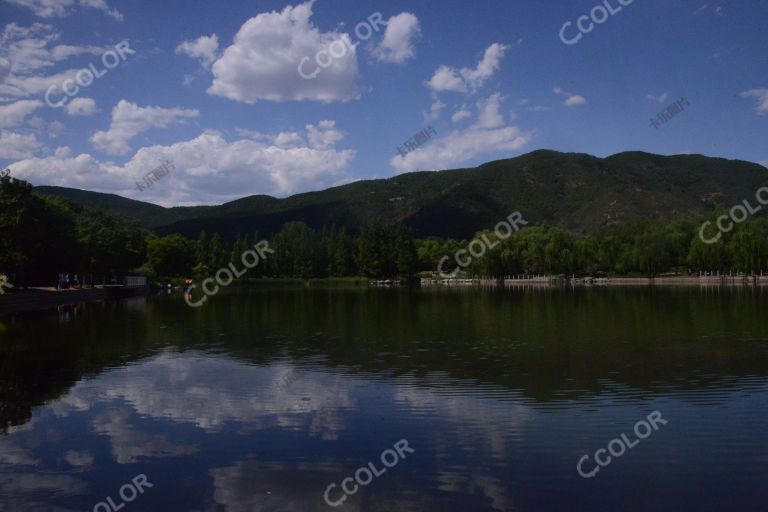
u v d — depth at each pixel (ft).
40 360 72.69
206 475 34.68
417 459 36.78
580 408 47.52
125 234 355.56
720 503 30.35
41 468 35.96
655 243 329.72
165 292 320.09
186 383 58.34
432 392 53.57
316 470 35.32
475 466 35.60
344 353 77.00
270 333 101.71
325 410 47.91
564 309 150.00
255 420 45.27
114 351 80.38
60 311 157.48
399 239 419.54
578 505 30.30
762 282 293.02
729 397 50.31
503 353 75.31
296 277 460.14
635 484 32.73
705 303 161.58
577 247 370.73
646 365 65.36
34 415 47.01
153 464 36.47
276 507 30.42
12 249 168.35
